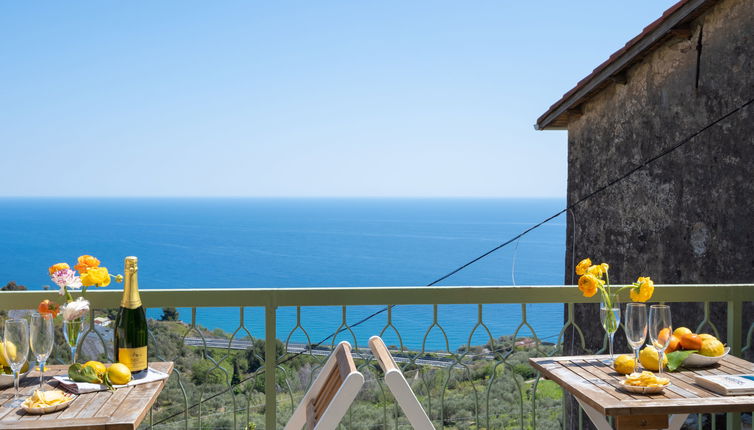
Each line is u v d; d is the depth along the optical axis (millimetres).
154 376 2588
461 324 38219
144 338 2602
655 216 7645
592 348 8820
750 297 3572
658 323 2641
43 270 95000
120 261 104000
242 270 98625
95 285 2541
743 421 5016
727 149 6352
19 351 2268
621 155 8484
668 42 7328
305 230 171625
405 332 36344
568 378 2629
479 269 100938
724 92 6410
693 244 6895
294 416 2475
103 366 2508
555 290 3443
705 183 6703
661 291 3549
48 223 179250
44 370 2691
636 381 2408
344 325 3332
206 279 90562
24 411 2160
